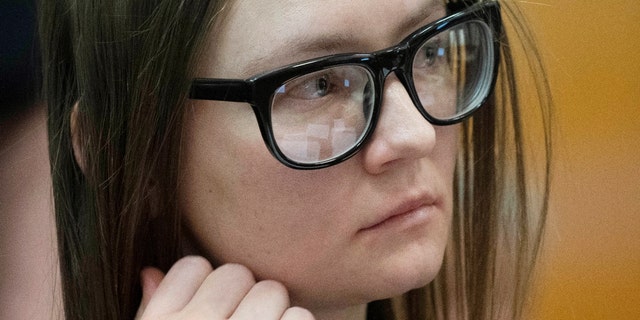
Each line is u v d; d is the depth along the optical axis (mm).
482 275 1590
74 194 1328
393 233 1133
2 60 1707
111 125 1206
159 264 1295
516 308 1651
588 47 2096
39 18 1362
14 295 1723
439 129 1202
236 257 1200
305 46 1037
